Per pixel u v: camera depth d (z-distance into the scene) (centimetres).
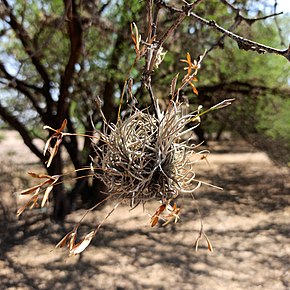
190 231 715
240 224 764
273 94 812
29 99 821
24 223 748
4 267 559
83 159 836
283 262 575
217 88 803
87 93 802
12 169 1106
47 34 730
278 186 1084
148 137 126
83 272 543
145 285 505
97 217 791
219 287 499
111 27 688
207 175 1289
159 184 126
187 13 151
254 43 152
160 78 720
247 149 1998
